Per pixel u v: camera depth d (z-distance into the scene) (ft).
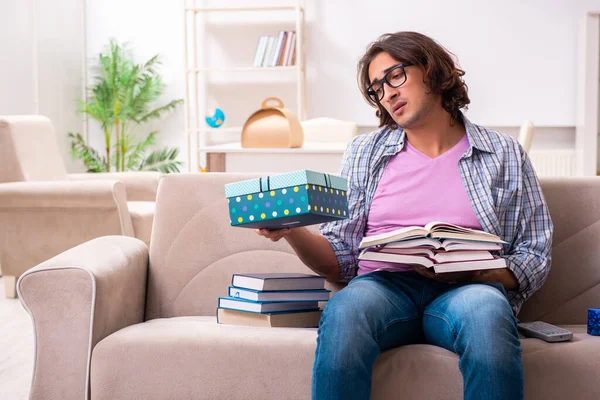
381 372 4.97
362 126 22.17
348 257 5.94
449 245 5.25
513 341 4.61
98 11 23.06
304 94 22.04
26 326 10.57
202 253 6.56
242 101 22.63
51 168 13.48
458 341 4.73
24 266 12.31
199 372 5.11
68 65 22.13
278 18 22.34
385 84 5.77
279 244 6.50
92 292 5.29
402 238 5.29
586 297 6.21
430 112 5.81
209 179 6.70
